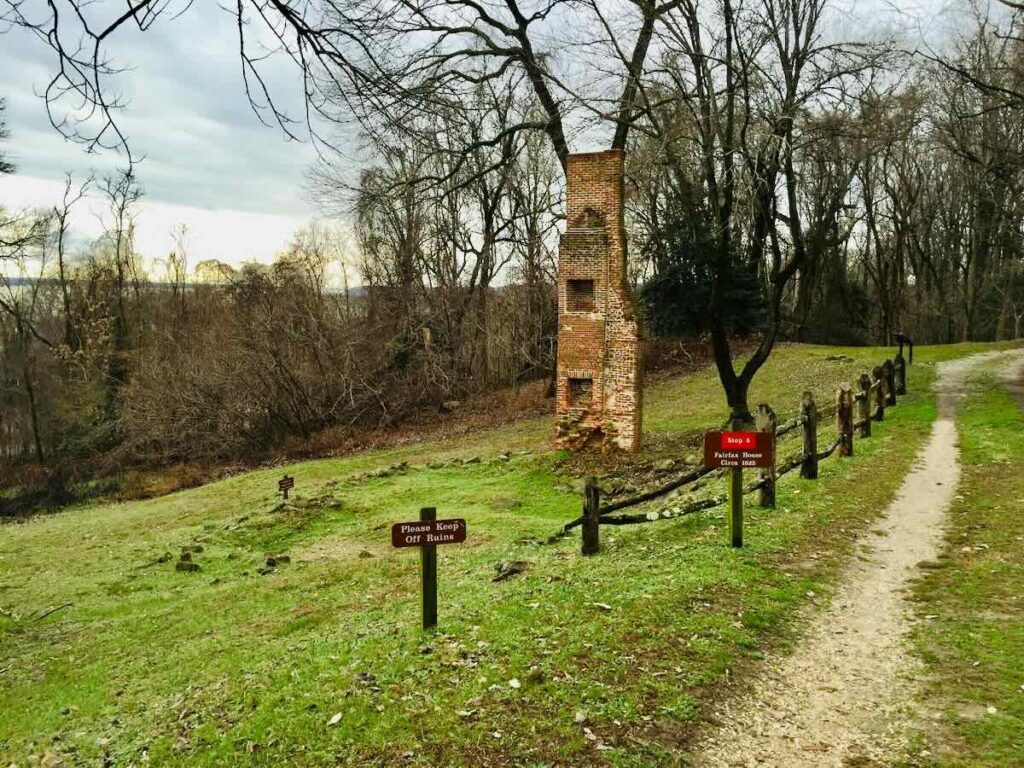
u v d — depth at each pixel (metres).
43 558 18.11
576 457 20.95
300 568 14.34
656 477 18.53
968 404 21.83
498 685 6.19
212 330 38.03
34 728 7.97
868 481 13.64
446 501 18.62
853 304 49.56
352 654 7.52
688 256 38.12
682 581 8.48
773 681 6.29
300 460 31.70
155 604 13.12
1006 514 11.04
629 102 21.56
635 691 5.99
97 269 42.62
